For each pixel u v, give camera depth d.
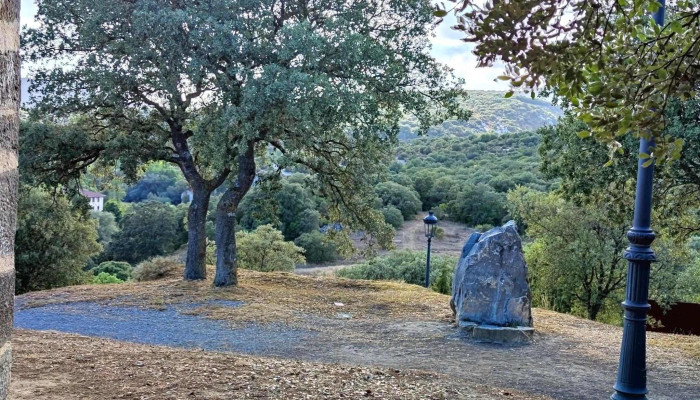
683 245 16.09
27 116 14.48
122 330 10.27
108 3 12.48
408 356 8.74
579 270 20.38
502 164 43.72
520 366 8.29
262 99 11.46
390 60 13.59
